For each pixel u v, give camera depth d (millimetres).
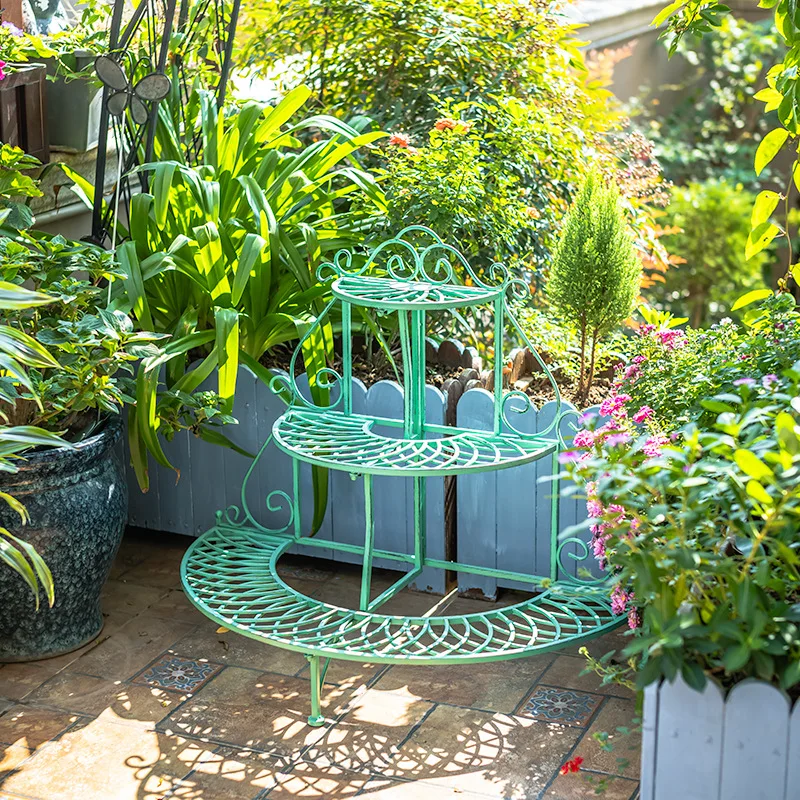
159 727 3070
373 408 3707
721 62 9188
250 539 3664
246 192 3803
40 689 3250
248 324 3908
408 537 3773
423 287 3293
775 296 3516
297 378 3740
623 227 3881
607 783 2791
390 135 4184
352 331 4125
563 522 3562
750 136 9227
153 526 4125
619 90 8578
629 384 3449
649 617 2217
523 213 4336
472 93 4738
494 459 3109
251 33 5152
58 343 3123
